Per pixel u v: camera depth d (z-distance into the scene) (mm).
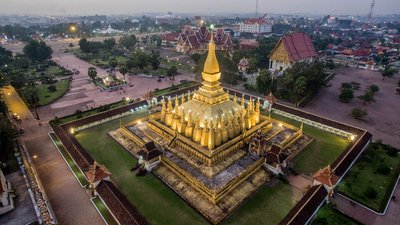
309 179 48656
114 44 194500
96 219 39750
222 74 107875
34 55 144375
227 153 51594
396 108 87688
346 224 38844
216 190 41250
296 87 86875
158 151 50969
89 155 52344
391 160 55219
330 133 66688
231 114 55188
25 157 54094
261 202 42969
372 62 144750
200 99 55938
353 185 47219
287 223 35875
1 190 40156
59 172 50844
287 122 73312
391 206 42562
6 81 95938
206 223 38688
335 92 103625
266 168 50281
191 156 51625
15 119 74188
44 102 88250
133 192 45062
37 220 38969
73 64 149125
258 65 139875
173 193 44969
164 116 60875
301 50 131500
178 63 151250
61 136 60375
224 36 181750
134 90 102438
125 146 58781
